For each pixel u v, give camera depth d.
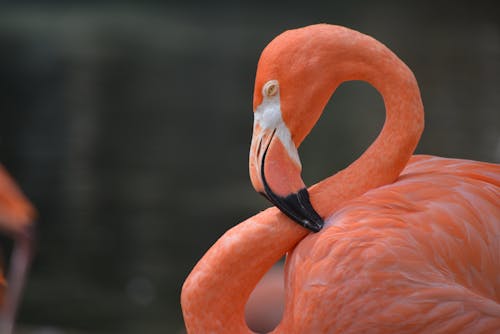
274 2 38.72
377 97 19.70
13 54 25.94
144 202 12.38
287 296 3.00
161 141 16.45
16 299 7.66
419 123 2.98
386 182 3.02
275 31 31.70
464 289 2.72
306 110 2.97
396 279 2.73
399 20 30.02
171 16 37.22
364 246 2.79
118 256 10.04
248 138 16.83
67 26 33.56
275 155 2.94
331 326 2.80
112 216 11.55
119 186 13.20
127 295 8.94
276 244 3.03
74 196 12.59
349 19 31.33
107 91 20.97
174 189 13.12
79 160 14.71
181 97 20.56
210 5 40.22
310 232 3.01
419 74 20.39
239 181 13.73
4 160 14.45
